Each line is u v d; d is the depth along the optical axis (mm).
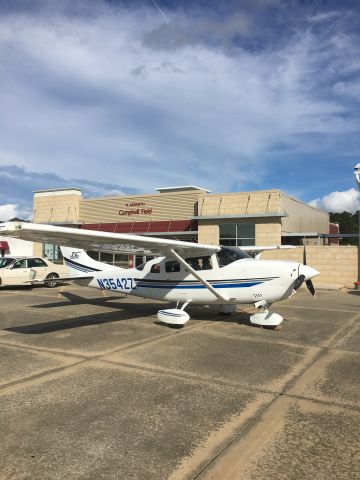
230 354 6184
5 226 6145
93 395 4406
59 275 17609
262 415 3898
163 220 24203
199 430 3576
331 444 3324
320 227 33594
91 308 11031
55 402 4199
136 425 3670
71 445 3297
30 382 4832
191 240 23281
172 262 9391
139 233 24438
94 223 26453
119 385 4742
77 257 11453
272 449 3242
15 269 16297
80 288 16906
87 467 2971
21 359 5859
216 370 5352
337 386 4730
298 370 5367
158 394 4453
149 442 3354
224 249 8969
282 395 4441
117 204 25734
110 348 6527
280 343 6938
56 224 27094
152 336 7465
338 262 17453
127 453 3174
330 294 14719
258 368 5449
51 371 5273
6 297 13695
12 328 8234
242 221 21188
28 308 11055
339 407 4102
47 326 8445
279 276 8156
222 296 8680
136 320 9148
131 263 23594
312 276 8086
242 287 8516
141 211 24922
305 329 8188
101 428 3605
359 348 6609
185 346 6691
